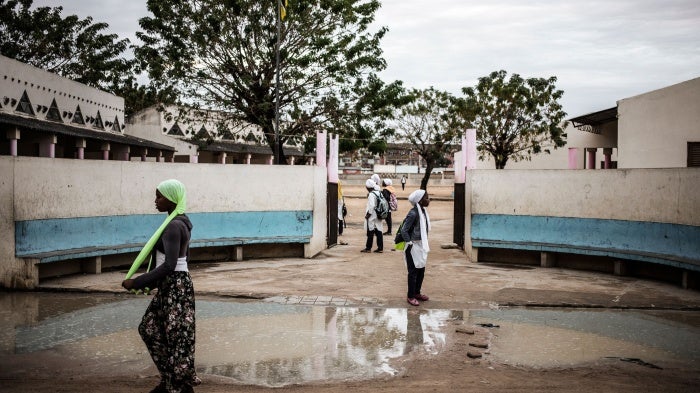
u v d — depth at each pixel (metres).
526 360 6.66
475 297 10.02
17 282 10.09
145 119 39.09
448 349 7.05
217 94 27.14
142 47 26.56
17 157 10.14
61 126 25.02
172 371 4.97
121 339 7.26
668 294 10.40
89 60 40.41
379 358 6.66
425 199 9.49
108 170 11.94
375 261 13.99
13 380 5.70
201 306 9.27
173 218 5.02
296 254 14.72
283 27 26.53
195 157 37.12
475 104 38.19
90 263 11.48
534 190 13.84
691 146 19.38
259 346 7.09
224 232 13.84
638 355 6.93
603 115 26.11
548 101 36.41
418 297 9.70
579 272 12.79
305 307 9.23
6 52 38.34
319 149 15.80
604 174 12.90
